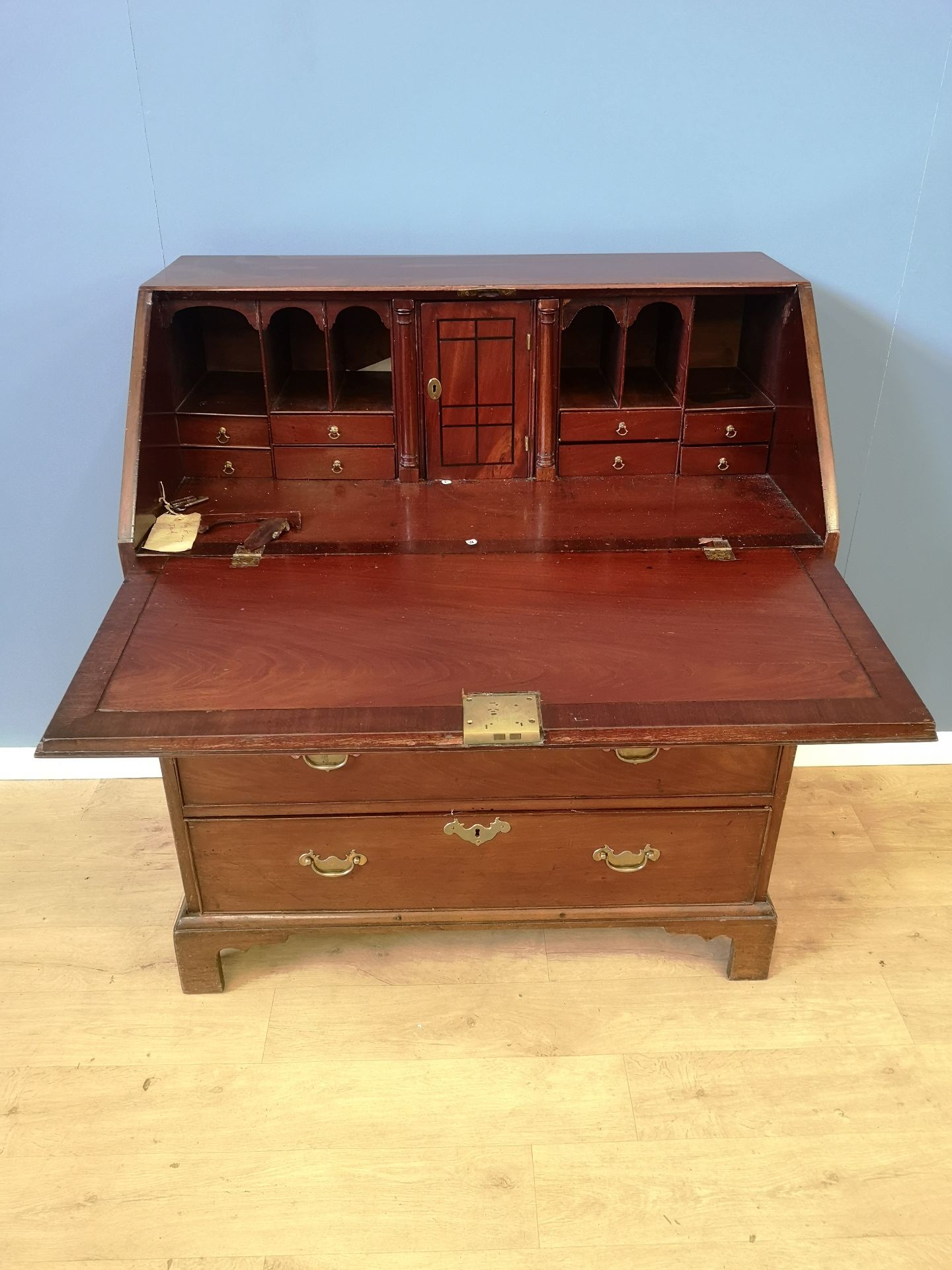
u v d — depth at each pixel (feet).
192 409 6.05
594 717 4.52
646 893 5.78
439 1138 5.29
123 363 6.57
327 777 5.24
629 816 5.44
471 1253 4.79
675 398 6.11
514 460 6.20
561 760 5.20
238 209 6.24
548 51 5.85
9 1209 4.95
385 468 6.20
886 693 4.68
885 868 7.02
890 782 7.86
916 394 6.84
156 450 5.74
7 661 7.56
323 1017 5.94
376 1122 5.36
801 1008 5.99
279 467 6.19
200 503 5.97
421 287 5.55
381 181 6.20
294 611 5.15
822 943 6.43
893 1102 5.46
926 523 7.29
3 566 7.21
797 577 5.42
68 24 5.66
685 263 6.11
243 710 4.56
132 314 6.44
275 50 5.80
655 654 4.88
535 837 5.50
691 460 6.25
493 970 6.25
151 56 5.78
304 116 5.98
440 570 5.46
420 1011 5.98
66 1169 5.13
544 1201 4.99
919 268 6.47
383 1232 4.87
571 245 6.44
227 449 6.14
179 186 6.15
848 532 7.31
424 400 5.97
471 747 4.47
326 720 4.50
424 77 5.90
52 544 7.14
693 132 6.10
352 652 4.88
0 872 6.98
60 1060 5.67
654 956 6.36
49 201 6.12
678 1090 5.52
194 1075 5.60
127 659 4.85
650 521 5.85
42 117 5.89
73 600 7.36
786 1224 4.90
